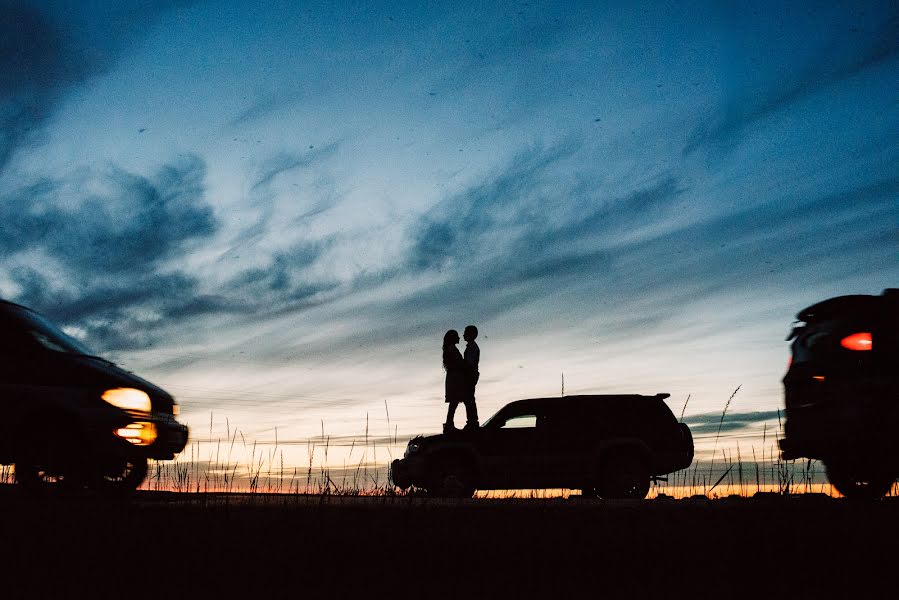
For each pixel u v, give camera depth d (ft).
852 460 29.99
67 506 21.01
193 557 12.89
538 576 12.21
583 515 19.38
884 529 16.44
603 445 47.65
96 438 30.50
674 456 47.73
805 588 11.76
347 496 28.60
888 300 30.81
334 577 11.86
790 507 20.49
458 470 48.21
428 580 11.87
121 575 11.71
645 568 12.76
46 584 11.18
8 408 30.09
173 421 33.68
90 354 32.99
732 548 14.26
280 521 17.42
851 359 30.50
